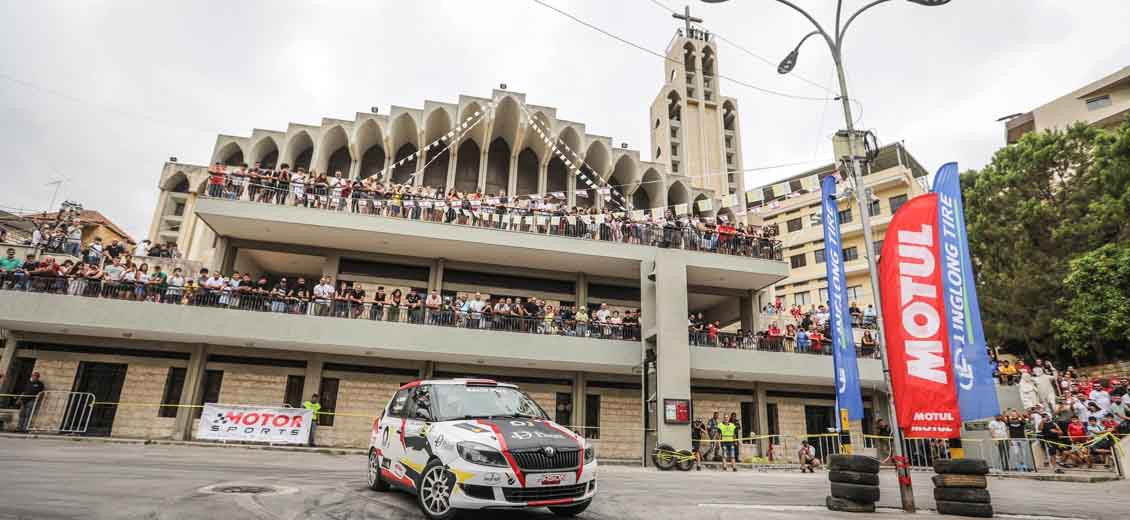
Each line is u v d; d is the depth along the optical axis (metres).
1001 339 30.06
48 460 10.66
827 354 23.27
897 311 9.41
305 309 19.28
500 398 7.95
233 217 20.02
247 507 6.81
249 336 18.62
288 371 21.20
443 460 6.55
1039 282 28.19
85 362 19.89
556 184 29.31
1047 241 29.58
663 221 24.31
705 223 24.77
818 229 48.22
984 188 32.06
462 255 23.44
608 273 25.17
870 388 25.09
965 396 8.89
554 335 21.12
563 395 23.41
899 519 8.12
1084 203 28.81
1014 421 18.92
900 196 44.00
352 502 7.45
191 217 33.78
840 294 11.71
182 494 7.50
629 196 29.05
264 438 17.66
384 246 22.56
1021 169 31.12
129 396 19.81
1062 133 30.30
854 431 25.23
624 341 21.84
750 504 9.16
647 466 20.22
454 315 20.42
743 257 23.81
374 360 21.81
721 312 28.98
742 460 22.78
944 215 9.56
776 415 25.47
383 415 8.77
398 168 27.66
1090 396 19.12
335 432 20.94
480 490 6.23
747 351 22.39
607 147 28.47
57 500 6.68
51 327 18.39
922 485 13.91
